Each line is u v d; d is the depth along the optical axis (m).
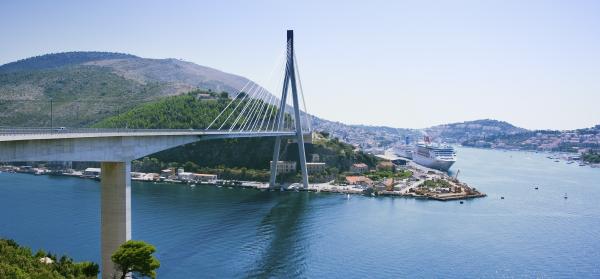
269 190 188.50
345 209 153.12
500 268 98.56
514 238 121.31
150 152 91.62
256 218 135.88
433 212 151.75
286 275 91.00
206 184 197.62
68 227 114.69
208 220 130.38
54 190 168.88
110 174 80.25
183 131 109.94
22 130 66.12
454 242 116.25
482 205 166.88
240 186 194.50
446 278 92.31
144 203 152.12
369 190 184.88
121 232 79.50
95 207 138.62
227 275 89.06
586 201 180.62
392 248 110.00
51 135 65.88
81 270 72.62
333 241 114.50
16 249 73.81
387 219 139.62
